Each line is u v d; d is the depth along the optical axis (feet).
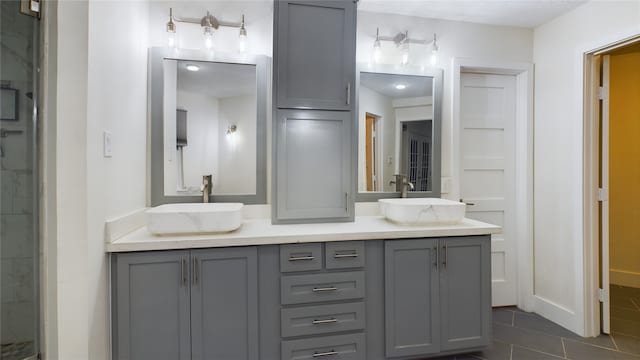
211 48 6.71
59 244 4.21
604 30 6.67
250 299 5.24
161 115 6.56
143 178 6.33
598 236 7.29
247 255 5.23
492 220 8.64
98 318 4.52
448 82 7.94
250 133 6.98
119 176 5.21
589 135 7.16
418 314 5.89
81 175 4.24
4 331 4.17
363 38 7.52
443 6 7.29
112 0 4.93
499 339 7.07
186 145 6.72
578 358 6.35
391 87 7.63
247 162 6.98
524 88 8.43
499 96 8.64
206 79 6.81
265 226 6.09
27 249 4.19
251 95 6.97
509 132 8.68
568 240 7.48
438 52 7.89
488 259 6.15
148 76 6.50
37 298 4.20
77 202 4.24
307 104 6.21
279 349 5.43
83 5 4.22
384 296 5.80
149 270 4.91
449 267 5.99
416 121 7.72
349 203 6.44
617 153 10.53
